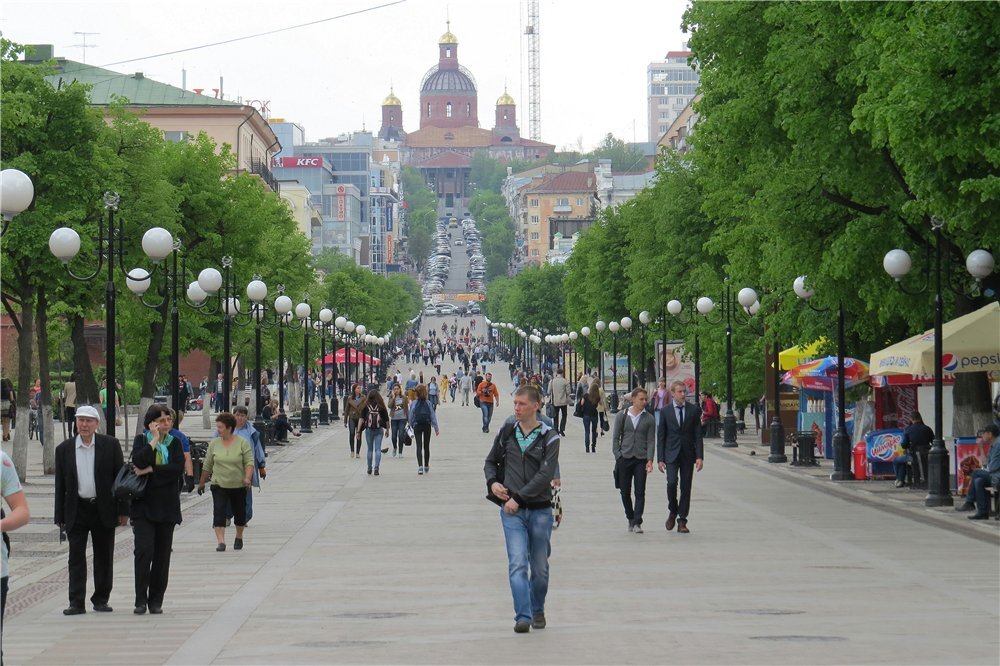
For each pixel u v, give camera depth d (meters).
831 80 29.23
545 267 160.25
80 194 36.84
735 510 29.52
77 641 14.87
